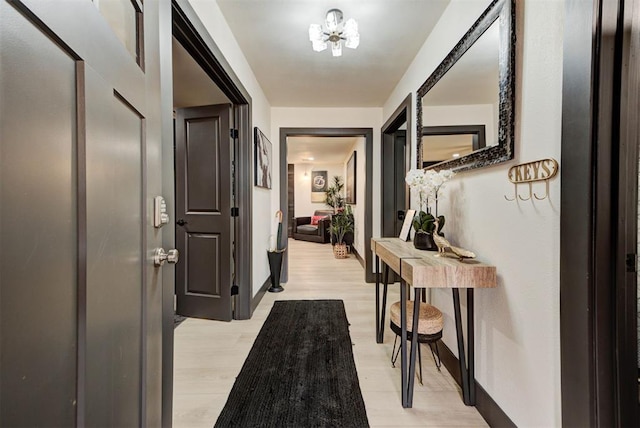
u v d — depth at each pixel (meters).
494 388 1.36
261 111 3.31
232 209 2.69
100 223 0.60
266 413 1.45
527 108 1.14
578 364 0.90
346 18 2.02
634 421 0.87
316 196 9.01
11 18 0.39
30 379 0.42
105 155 0.62
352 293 3.46
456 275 1.35
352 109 3.97
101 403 0.60
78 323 0.53
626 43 0.85
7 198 0.38
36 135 0.43
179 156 2.78
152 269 0.90
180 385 1.68
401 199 3.85
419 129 2.37
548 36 1.04
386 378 1.75
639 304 0.90
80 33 0.53
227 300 2.64
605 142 0.85
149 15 0.90
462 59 1.66
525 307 1.16
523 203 1.17
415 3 1.88
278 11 1.97
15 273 0.39
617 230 0.86
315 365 1.88
